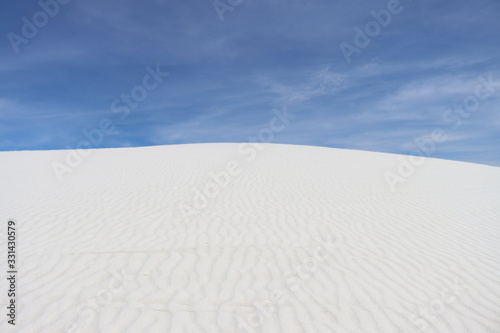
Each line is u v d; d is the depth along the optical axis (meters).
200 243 6.38
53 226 6.92
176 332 3.56
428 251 6.37
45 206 8.34
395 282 5.02
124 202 9.07
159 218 7.83
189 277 4.95
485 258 6.05
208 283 4.79
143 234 6.70
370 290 4.73
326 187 12.23
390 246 6.61
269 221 8.01
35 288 4.36
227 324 3.76
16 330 3.46
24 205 8.35
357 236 7.17
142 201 9.26
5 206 8.21
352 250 6.34
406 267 5.60
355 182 13.31
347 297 4.51
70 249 5.75
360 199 10.59
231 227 7.44
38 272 4.82
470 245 6.75
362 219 8.45
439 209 9.60
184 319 3.82
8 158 17.30
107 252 5.69
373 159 20.42
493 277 5.25
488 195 11.51
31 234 6.41
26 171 13.48
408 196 11.16
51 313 3.79
